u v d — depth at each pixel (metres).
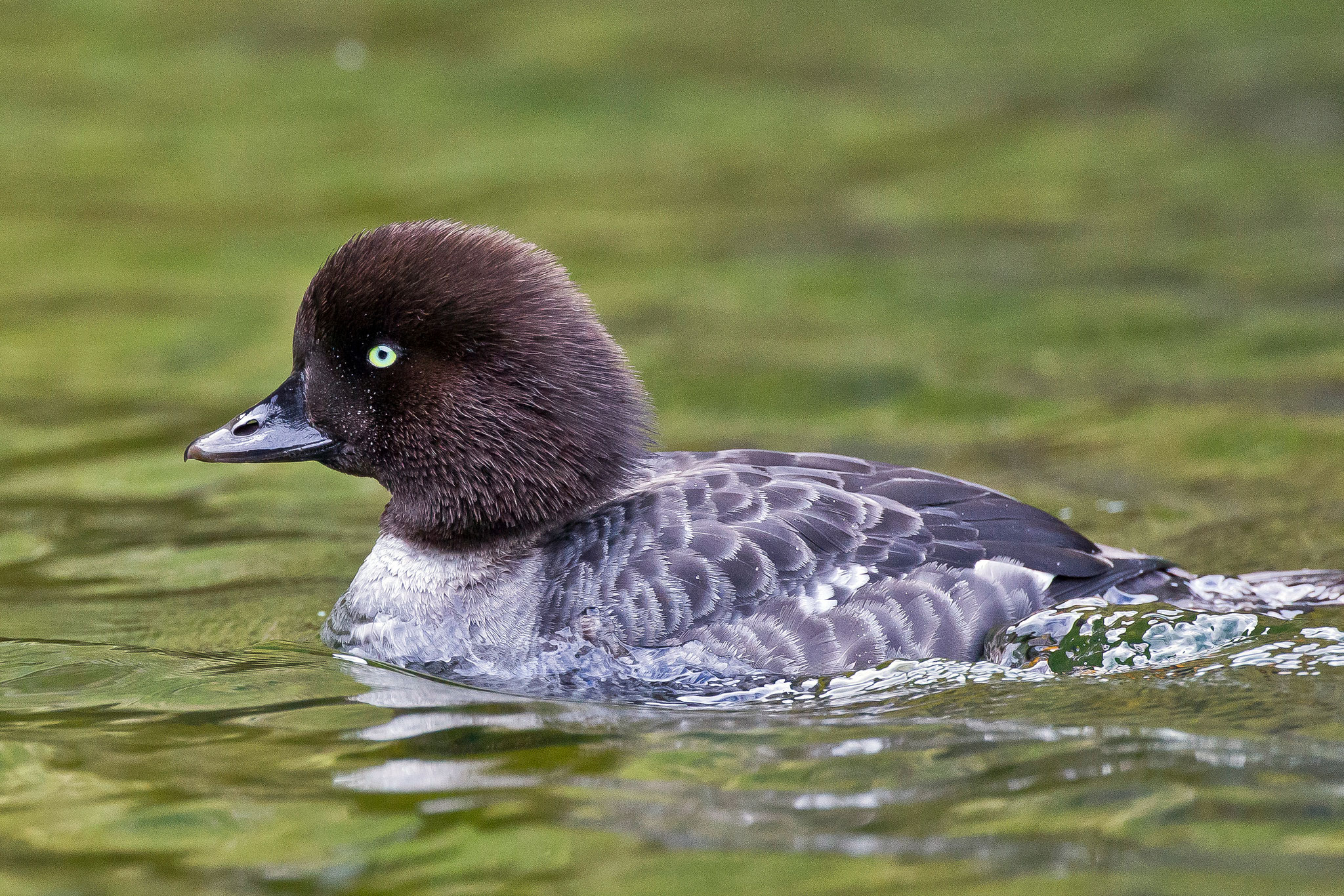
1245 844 6.76
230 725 8.55
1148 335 17.88
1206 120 26.81
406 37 33.00
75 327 18.88
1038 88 28.91
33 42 32.59
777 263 21.12
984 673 8.77
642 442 10.10
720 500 9.37
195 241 22.19
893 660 8.80
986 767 7.65
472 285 9.66
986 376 16.73
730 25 33.75
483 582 9.66
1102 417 15.31
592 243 21.89
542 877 6.68
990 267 20.67
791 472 9.83
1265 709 8.23
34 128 27.44
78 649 9.96
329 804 7.45
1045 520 9.59
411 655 9.65
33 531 12.64
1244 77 28.64
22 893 6.62
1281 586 9.81
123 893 6.62
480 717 8.59
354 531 12.73
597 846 6.95
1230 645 9.02
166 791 7.64
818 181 24.52
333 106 28.64
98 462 14.52
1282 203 22.75
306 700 8.95
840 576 9.00
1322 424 14.69
